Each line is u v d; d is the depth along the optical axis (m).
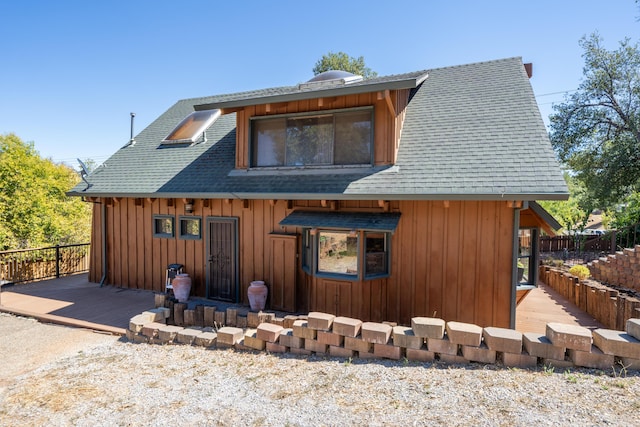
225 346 5.18
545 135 6.34
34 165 16.22
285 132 7.74
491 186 5.57
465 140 6.80
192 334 5.39
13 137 17.38
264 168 7.89
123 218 9.62
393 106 6.67
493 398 3.17
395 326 4.65
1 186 14.58
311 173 7.41
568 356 3.67
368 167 6.93
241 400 3.57
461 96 8.21
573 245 17.80
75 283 10.28
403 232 6.50
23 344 5.86
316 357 4.55
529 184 5.39
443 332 4.10
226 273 8.29
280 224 6.80
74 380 4.33
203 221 8.52
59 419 3.42
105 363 4.86
